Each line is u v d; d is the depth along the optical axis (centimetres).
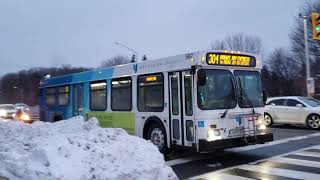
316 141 1483
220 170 1012
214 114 1091
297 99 2033
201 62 1084
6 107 2836
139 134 1310
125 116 1380
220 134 1096
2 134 1087
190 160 1162
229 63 1139
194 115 1083
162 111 1209
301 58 4859
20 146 862
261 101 1196
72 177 695
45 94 2045
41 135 1034
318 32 2112
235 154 1241
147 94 1279
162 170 783
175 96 1161
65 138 809
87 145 792
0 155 811
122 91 1401
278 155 1198
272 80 5344
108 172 724
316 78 4541
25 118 2678
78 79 1694
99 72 1541
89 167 726
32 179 710
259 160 1127
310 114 1956
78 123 1120
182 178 930
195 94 1082
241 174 957
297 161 1095
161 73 1218
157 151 847
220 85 1116
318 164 1048
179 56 1148
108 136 850
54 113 1916
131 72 1356
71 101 1748
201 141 1066
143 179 746
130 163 765
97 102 1547
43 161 735
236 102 1137
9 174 753
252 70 1196
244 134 1136
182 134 1131
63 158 738
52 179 685
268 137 1188
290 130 1911
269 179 897
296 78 5062
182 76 1136
